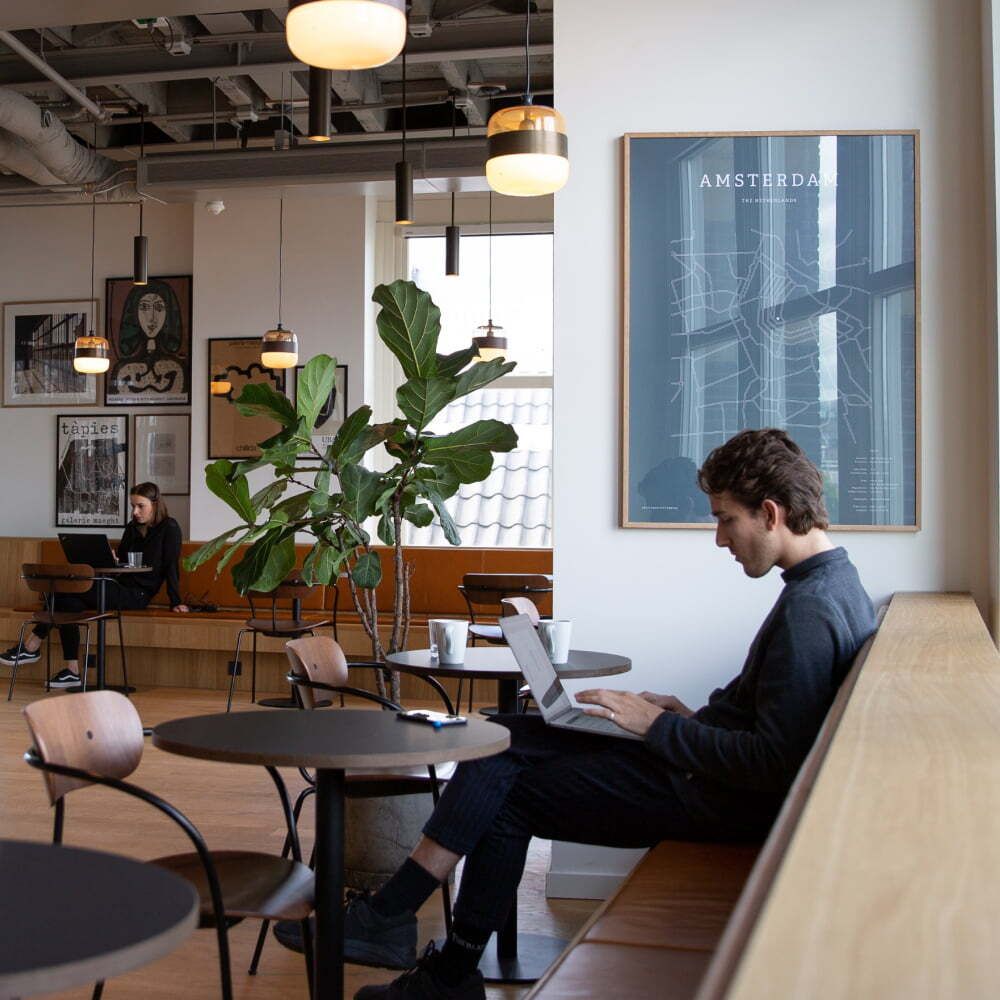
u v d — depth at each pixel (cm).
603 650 402
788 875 89
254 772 600
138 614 930
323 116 623
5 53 832
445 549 944
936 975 68
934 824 105
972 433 390
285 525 450
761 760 233
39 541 1052
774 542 252
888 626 275
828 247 398
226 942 224
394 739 229
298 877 251
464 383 434
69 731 240
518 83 905
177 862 259
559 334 407
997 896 83
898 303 396
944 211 395
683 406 401
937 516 392
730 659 398
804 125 400
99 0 564
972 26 393
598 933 193
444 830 248
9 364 1145
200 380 1066
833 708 182
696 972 177
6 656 924
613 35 407
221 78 850
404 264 1076
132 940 113
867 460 395
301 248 1046
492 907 246
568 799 248
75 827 485
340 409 1036
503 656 385
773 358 399
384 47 315
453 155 825
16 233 1144
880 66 398
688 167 402
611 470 404
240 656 910
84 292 1130
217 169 854
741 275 400
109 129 1034
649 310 402
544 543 1014
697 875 224
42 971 104
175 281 1109
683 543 400
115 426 1122
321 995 239
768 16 402
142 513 928
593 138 407
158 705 832
